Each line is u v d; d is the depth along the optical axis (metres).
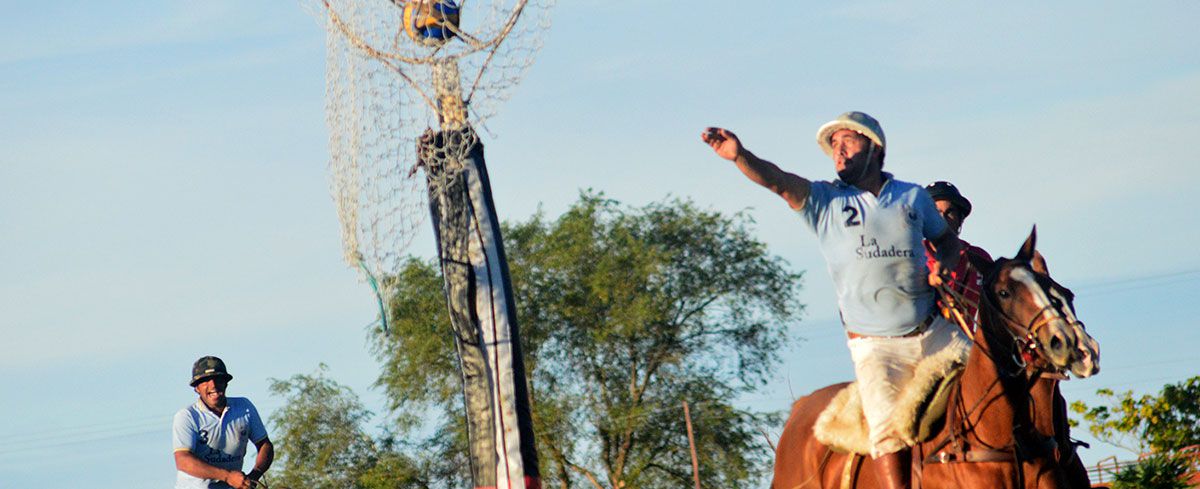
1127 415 43.62
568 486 54.81
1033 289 9.70
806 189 10.74
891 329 10.77
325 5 12.61
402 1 12.30
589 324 56.09
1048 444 10.09
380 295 12.52
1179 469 17.95
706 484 54.09
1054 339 9.52
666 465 54.62
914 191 10.89
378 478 53.62
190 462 14.59
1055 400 10.38
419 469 55.53
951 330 10.88
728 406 54.53
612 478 55.00
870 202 10.73
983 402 10.12
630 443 54.59
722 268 58.19
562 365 56.28
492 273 12.07
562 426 54.62
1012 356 9.95
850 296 10.88
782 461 12.26
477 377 12.05
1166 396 43.69
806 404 12.34
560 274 56.53
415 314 55.06
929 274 10.66
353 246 12.60
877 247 10.66
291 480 55.00
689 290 57.16
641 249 55.78
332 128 12.74
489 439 11.92
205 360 15.02
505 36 12.16
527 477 11.81
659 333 55.78
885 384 10.76
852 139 10.81
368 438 56.38
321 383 56.78
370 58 12.48
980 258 10.27
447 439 55.91
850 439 11.12
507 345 12.01
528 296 56.09
